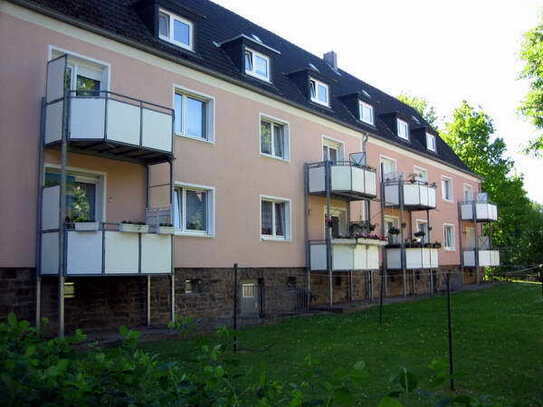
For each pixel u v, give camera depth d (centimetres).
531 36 2330
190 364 340
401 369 236
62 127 1042
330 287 1792
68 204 1160
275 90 1784
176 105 1423
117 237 1094
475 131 3841
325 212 1948
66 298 1122
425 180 2783
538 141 2377
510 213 3909
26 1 1073
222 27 1902
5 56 1047
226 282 1500
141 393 270
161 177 1336
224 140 1534
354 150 2150
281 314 1545
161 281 1304
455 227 3081
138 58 1306
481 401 252
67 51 1155
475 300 2033
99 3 1309
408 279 2438
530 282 3198
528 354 1008
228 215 1527
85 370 273
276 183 1725
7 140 1040
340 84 2531
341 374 247
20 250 1044
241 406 294
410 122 2917
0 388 237
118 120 1092
